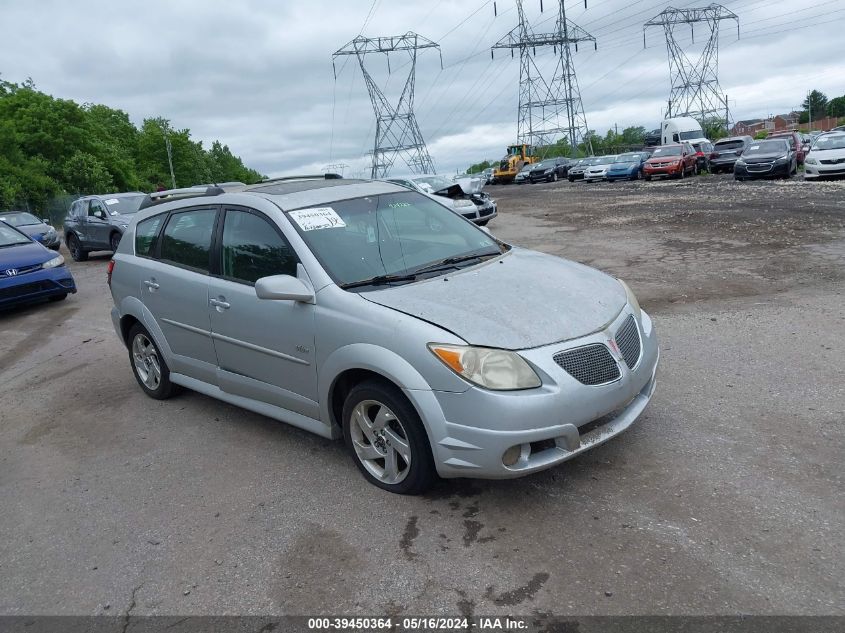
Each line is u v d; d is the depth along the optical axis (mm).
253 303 4574
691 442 4258
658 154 33750
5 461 5062
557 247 12906
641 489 3766
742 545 3189
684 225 14211
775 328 6453
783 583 2912
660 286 8734
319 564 3363
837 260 9164
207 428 5277
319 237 4441
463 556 3316
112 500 4254
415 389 3590
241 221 4848
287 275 4258
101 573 3486
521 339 3572
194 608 3129
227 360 4949
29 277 10805
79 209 18062
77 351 8211
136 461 4793
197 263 5180
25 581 3490
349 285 4129
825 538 3188
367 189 5078
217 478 4402
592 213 19031
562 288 4113
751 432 4324
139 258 5832
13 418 6008
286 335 4336
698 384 5211
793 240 10992
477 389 3438
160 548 3656
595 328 3773
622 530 3400
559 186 38438
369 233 4613
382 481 4020
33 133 51844
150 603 3199
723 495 3627
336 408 4285
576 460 4168
